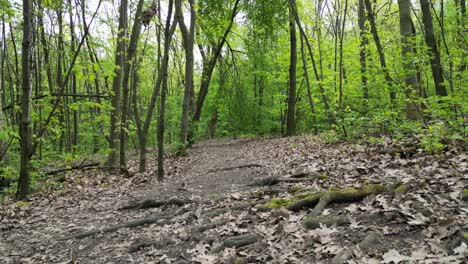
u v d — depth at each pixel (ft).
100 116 42.63
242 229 14.57
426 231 11.15
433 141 21.21
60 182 35.65
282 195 18.80
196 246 13.79
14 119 44.65
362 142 29.76
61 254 16.15
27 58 27.35
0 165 33.09
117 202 25.63
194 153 55.31
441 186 14.55
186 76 51.78
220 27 63.52
